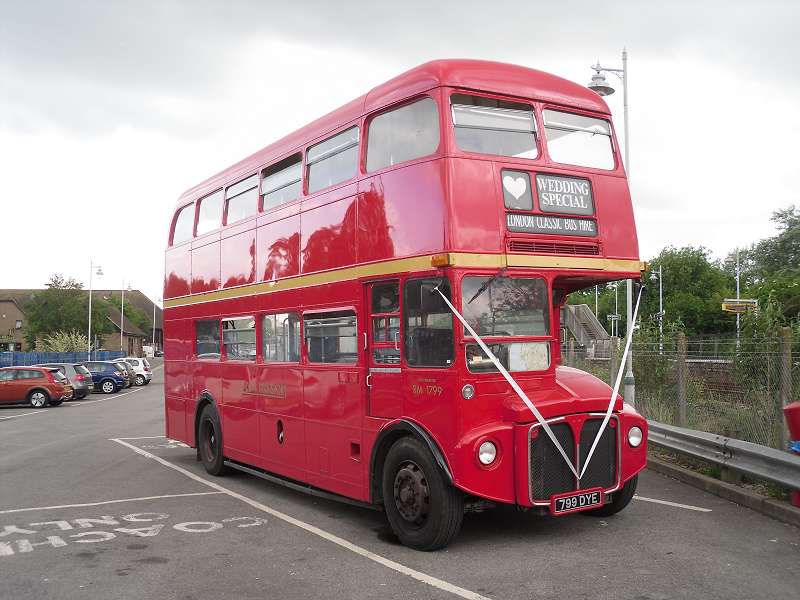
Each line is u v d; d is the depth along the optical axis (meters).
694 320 76.25
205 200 12.62
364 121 8.09
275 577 6.26
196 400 12.54
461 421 6.61
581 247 7.48
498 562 6.52
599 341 17.64
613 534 7.34
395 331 7.43
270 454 9.98
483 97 7.18
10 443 16.36
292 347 9.44
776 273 43.66
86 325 69.94
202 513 8.85
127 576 6.35
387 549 7.09
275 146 10.23
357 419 7.98
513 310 7.01
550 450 6.87
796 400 9.59
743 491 8.59
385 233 7.55
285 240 9.67
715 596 5.52
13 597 5.84
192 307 12.85
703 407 11.87
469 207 6.84
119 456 14.03
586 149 7.82
